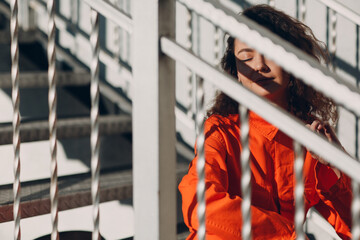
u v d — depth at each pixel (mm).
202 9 954
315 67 805
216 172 1217
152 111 1085
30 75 2754
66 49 3666
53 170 1346
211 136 1313
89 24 3527
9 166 3387
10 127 2355
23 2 3268
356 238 839
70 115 2850
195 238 1182
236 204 1119
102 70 3516
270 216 1140
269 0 2637
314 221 2109
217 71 950
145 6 1074
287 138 1336
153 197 1104
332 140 1295
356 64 2404
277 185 1332
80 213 3303
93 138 1272
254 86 1336
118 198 2229
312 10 2531
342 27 2449
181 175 2490
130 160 2938
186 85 3021
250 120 1347
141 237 1138
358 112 766
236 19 900
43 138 2424
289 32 1431
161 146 1087
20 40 3223
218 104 1442
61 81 2984
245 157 949
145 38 1081
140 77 1104
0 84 2695
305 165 1354
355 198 833
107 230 3271
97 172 1278
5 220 1877
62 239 1946
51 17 1310
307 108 1513
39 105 3453
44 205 1974
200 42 2975
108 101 3238
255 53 1307
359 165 805
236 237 1110
